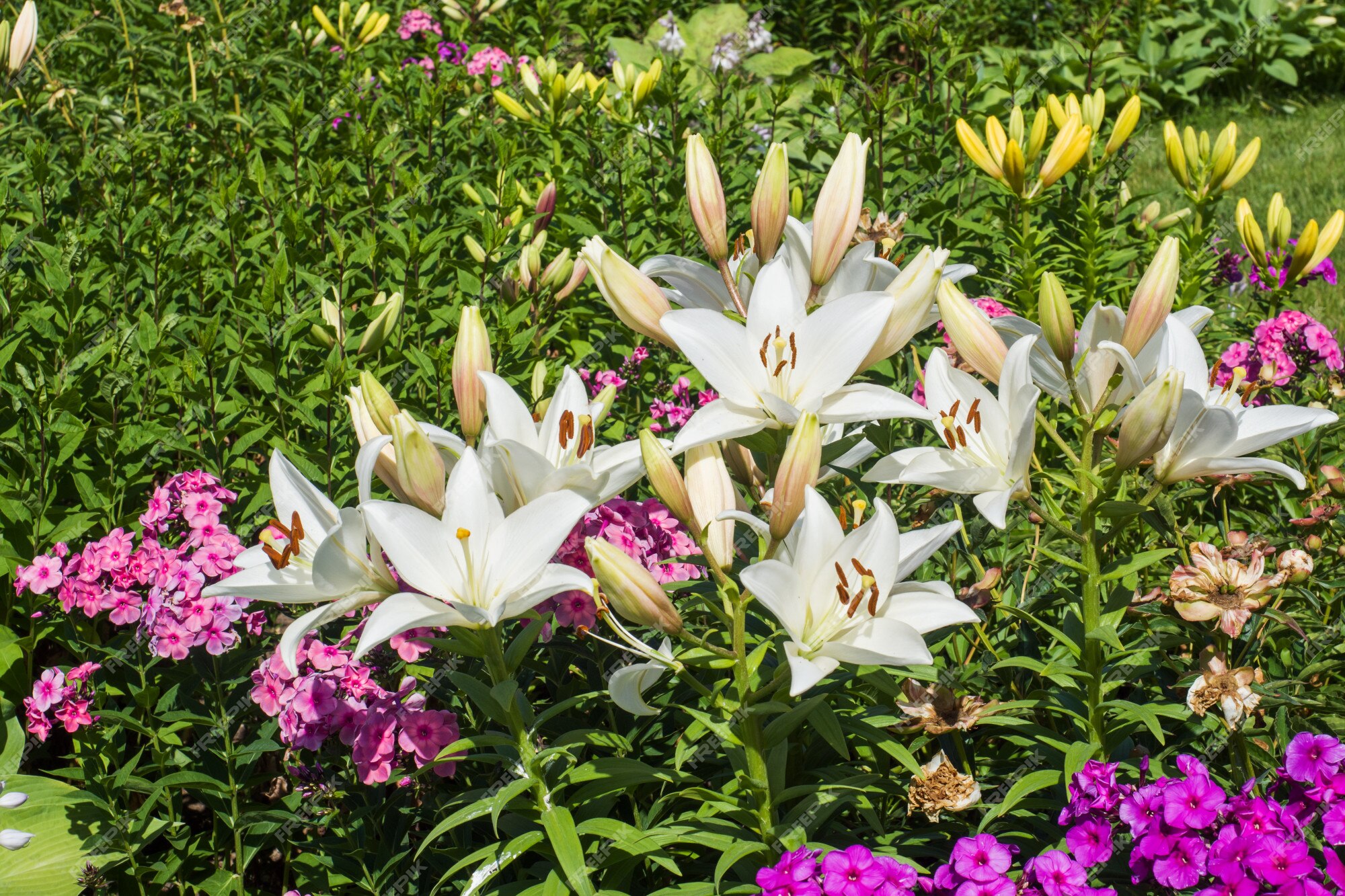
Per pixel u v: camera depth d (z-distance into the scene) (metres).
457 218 4.57
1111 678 2.40
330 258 3.92
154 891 2.62
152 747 2.62
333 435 3.19
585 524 2.45
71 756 2.64
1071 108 3.79
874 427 2.54
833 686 2.27
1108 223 4.68
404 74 6.09
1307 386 3.72
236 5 6.68
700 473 2.06
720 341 2.05
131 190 4.42
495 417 2.07
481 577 1.95
